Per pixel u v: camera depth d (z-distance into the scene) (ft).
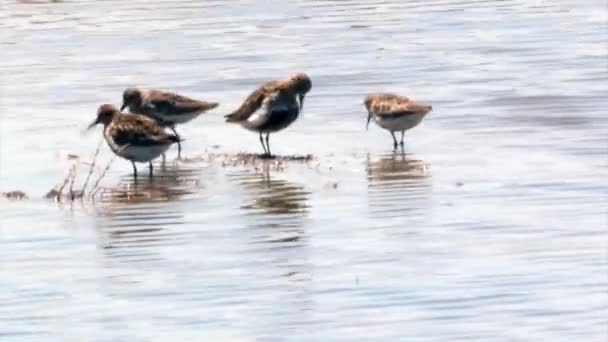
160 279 61.93
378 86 99.76
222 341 55.26
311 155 82.48
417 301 58.54
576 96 93.91
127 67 107.24
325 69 105.40
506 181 75.00
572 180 74.59
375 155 81.97
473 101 94.02
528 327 55.67
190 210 71.87
